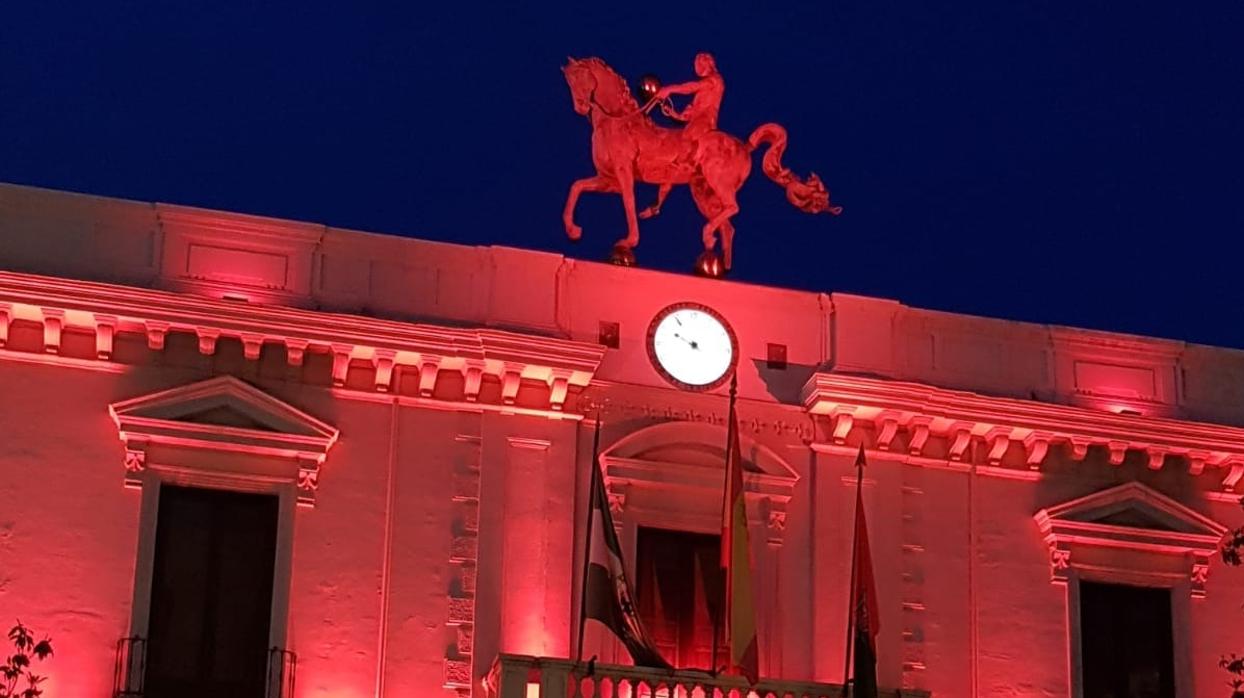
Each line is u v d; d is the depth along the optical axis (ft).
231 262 102.42
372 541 99.91
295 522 99.09
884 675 103.91
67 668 94.94
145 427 98.17
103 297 98.12
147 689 95.20
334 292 103.14
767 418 106.52
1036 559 107.65
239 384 99.66
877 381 106.01
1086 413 108.17
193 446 98.73
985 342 110.83
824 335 108.78
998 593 106.63
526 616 100.42
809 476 106.22
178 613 96.89
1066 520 107.55
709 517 103.91
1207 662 107.76
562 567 101.45
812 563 104.73
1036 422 107.76
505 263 105.19
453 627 99.55
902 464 107.34
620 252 108.37
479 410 102.94
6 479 96.84
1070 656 106.22
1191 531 109.09
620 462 103.30
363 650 98.32
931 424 107.04
